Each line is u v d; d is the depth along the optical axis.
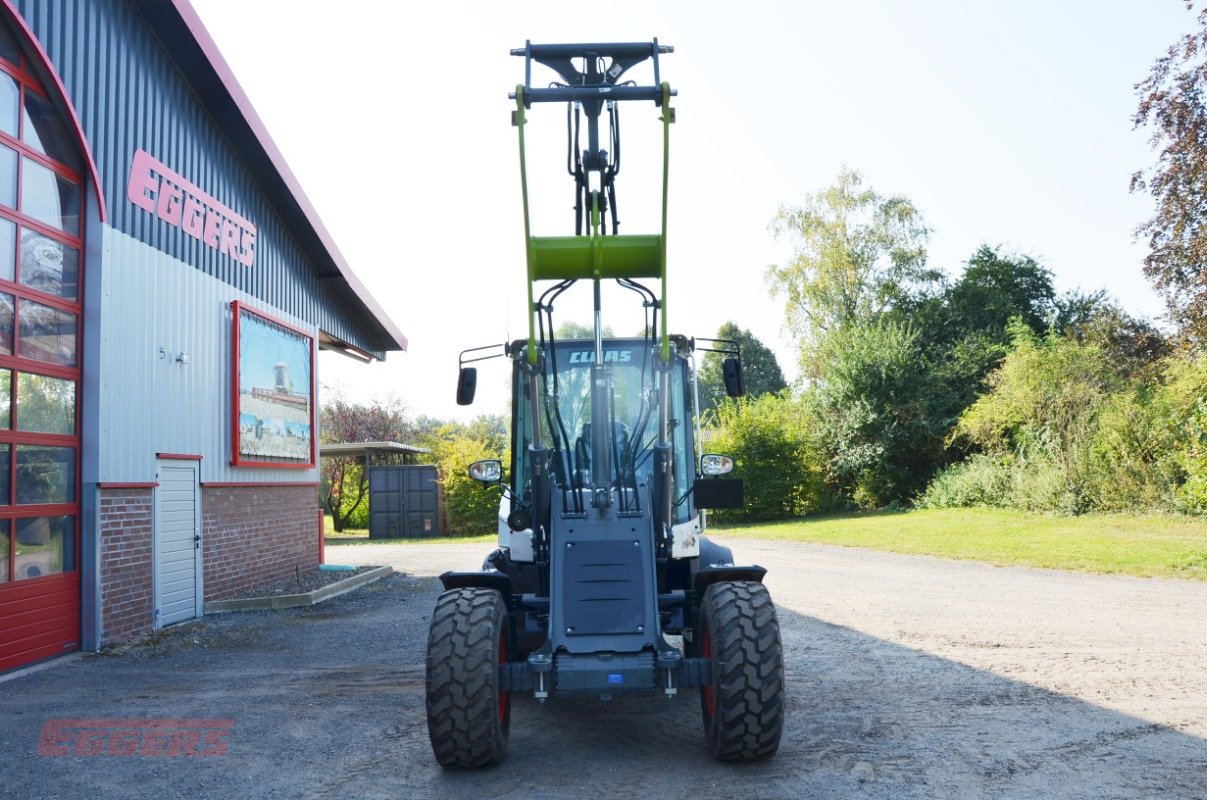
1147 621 9.16
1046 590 11.46
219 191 12.16
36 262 8.55
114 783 4.90
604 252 5.07
